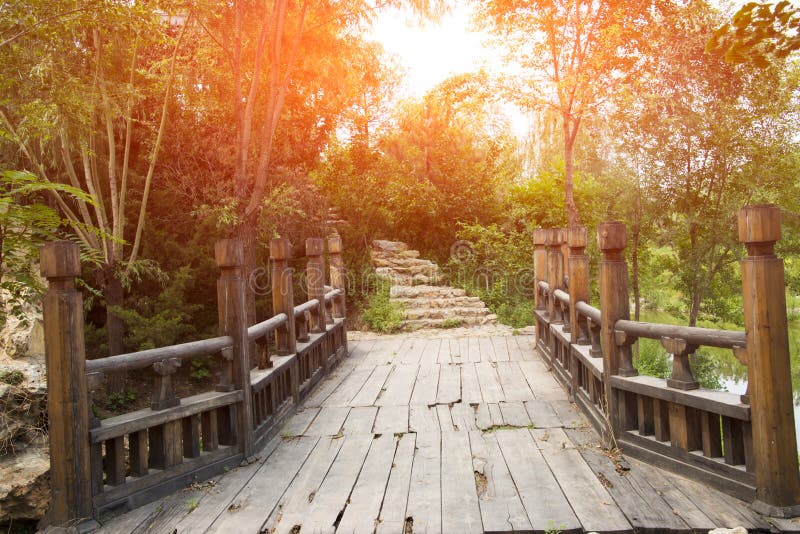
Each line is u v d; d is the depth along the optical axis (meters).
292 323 5.54
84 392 2.95
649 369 7.66
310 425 4.84
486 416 4.86
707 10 9.30
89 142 8.11
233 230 9.43
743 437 2.91
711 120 9.15
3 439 4.29
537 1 10.16
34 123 6.52
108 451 3.14
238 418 3.94
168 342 9.02
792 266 11.25
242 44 9.60
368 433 4.55
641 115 9.73
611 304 3.87
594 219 12.90
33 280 4.70
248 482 3.58
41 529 2.86
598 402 4.33
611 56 9.95
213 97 10.11
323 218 12.97
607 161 11.15
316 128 12.12
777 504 2.71
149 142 9.72
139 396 8.83
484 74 10.89
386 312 11.48
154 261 9.24
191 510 3.17
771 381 2.73
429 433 4.48
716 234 9.45
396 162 15.45
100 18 6.02
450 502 3.16
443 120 15.30
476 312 11.59
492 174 15.68
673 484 3.18
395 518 2.99
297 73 10.53
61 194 8.81
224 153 10.48
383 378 6.59
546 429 4.42
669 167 9.77
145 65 9.40
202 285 10.30
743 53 2.75
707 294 10.59
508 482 3.41
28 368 4.93
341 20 9.45
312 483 3.54
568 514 2.92
